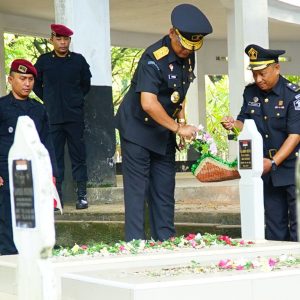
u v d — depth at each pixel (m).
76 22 12.06
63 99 11.07
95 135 12.13
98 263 6.33
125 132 7.88
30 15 19.78
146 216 9.77
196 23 7.63
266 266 5.84
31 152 4.45
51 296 4.45
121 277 5.53
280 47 26.39
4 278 6.34
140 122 7.86
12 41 29.56
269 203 8.11
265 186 8.08
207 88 36.31
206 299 5.20
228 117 8.10
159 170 8.02
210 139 7.91
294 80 33.22
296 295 5.52
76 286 5.53
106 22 12.41
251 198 7.65
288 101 7.90
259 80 7.94
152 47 7.76
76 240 10.34
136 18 21.41
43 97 11.14
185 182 13.52
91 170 12.07
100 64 12.29
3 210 7.85
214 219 9.61
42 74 11.11
